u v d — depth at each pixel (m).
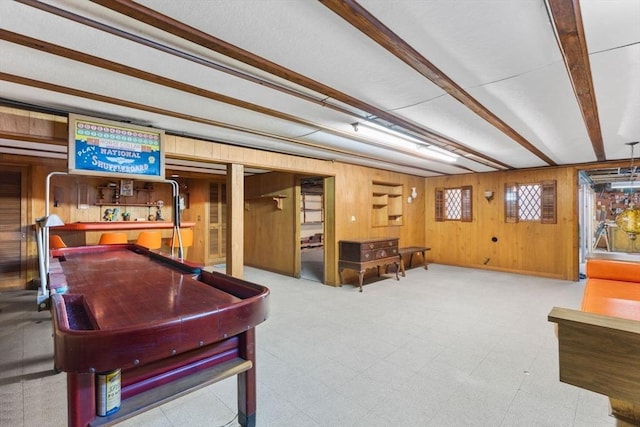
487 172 6.94
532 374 2.49
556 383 2.35
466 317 3.82
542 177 6.23
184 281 2.21
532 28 1.56
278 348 2.96
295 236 6.16
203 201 7.60
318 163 5.26
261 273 6.58
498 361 2.70
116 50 1.74
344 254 5.40
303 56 1.84
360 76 2.10
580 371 1.14
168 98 2.49
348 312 4.02
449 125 3.25
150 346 1.27
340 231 5.59
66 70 1.98
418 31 1.58
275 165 4.63
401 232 7.18
